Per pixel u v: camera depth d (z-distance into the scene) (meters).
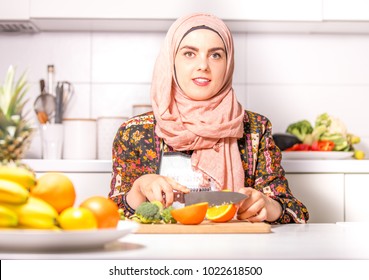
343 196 2.33
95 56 2.70
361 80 2.74
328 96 2.73
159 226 1.22
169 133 1.75
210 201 1.33
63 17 2.44
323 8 2.47
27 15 2.43
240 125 1.76
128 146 1.83
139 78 2.71
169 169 1.74
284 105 2.72
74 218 0.87
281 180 1.76
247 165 1.79
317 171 2.32
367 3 2.47
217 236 1.15
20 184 0.89
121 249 0.90
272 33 2.72
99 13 2.44
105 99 2.71
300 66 2.72
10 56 2.69
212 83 1.76
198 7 2.45
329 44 2.73
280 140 2.47
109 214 0.93
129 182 1.78
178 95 1.81
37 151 2.66
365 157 2.73
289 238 1.11
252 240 1.07
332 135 2.51
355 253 0.88
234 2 2.46
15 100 0.94
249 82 2.71
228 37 1.80
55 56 2.70
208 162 1.73
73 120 2.45
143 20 2.47
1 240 0.80
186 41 1.75
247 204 1.39
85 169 2.32
